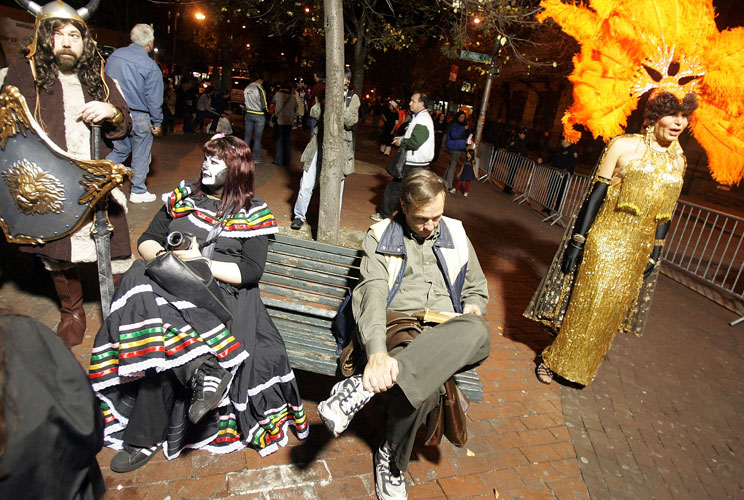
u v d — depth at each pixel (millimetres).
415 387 2018
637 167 3227
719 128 3471
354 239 6191
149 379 2152
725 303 6730
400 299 2561
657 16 3398
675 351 4891
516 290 5598
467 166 11414
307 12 12312
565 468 2836
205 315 2127
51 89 2709
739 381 4484
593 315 3486
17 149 2506
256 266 2398
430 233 2453
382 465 2420
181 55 31062
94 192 2584
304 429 2623
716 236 11547
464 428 2250
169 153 10320
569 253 3520
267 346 2422
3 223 2674
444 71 24125
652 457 3131
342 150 5004
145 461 2340
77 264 3037
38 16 2580
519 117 33281
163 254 2082
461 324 2156
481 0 7781
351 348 2383
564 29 3740
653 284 3586
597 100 3746
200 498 2221
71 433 1109
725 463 3232
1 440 971
